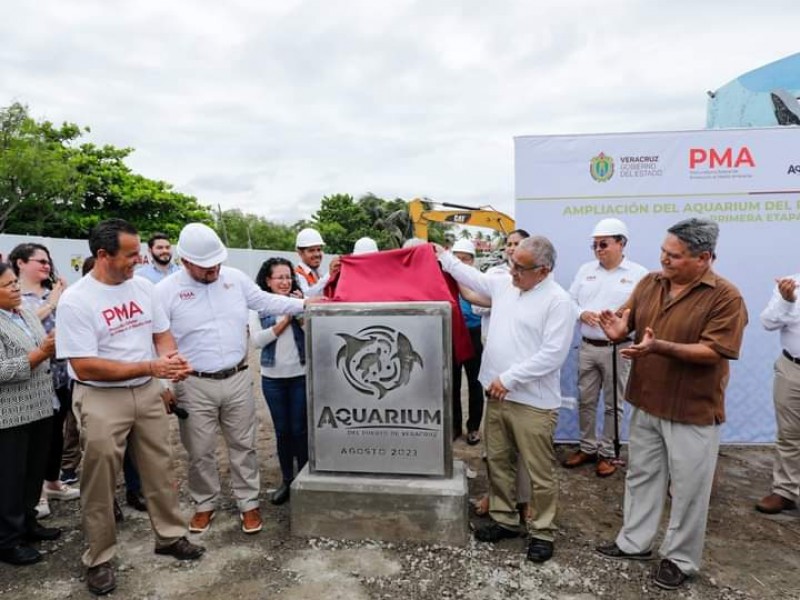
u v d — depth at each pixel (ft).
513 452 9.75
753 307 14.16
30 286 11.28
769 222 13.89
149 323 8.98
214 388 9.87
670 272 8.20
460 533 9.55
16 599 8.41
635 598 8.25
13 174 50.39
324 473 10.16
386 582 8.66
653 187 14.08
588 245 14.37
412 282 10.51
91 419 8.25
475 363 15.02
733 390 14.53
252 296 10.60
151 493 9.12
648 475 9.02
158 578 8.88
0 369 8.52
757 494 11.87
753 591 8.41
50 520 10.92
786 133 13.67
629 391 9.04
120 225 8.18
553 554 9.41
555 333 8.79
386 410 9.82
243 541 9.96
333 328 9.84
